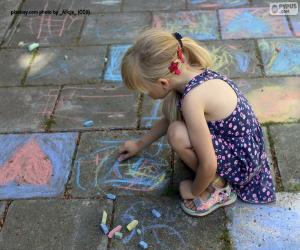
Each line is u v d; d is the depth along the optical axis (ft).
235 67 10.81
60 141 9.37
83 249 7.48
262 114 9.50
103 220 7.78
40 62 11.62
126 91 10.43
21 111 10.19
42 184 8.55
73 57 11.67
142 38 6.79
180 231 7.57
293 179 8.18
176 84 6.97
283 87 10.12
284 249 7.20
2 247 7.59
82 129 9.60
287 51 11.13
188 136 7.16
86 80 10.91
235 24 12.23
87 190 8.37
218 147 7.31
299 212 7.66
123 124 9.63
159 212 7.87
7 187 8.55
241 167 7.52
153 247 7.39
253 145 7.42
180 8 13.05
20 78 11.16
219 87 6.97
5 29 12.92
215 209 7.79
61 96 10.50
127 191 8.29
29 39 12.48
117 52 11.71
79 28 12.71
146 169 8.64
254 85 10.25
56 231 7.76
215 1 13.19
